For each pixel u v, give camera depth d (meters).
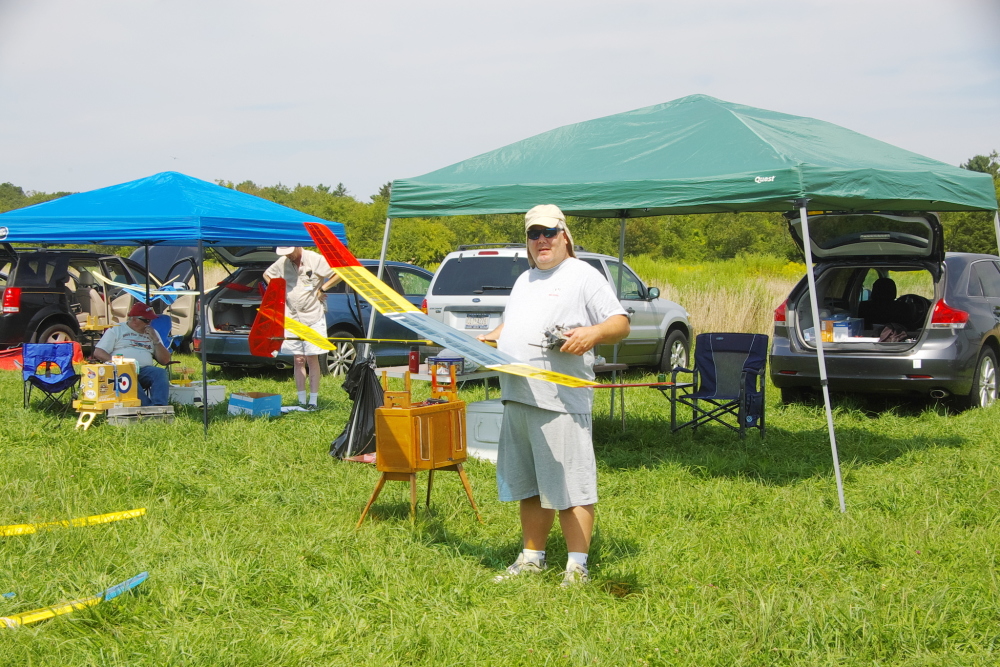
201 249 7.29
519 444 4.09
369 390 6.68
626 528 5.00
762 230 47.12
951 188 6.35
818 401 9.37
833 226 8.15
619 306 3.97
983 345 8.62
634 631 3.50
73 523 4.82
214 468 6.21
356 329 11.62
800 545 4.60
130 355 8.06
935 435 7.61
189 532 4.79
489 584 4.00
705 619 3.60
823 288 9.08
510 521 5.13
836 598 3.80
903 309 9.03
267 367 11.73
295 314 8.74
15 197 74.75
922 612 3.68
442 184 6.57
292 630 3.57
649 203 5.93
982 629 3.61
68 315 12.35
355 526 4.93
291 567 4.17
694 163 6.09
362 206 46.84
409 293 12.34
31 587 3.87
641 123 7.20
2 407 8.28
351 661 3.30
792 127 6.98
